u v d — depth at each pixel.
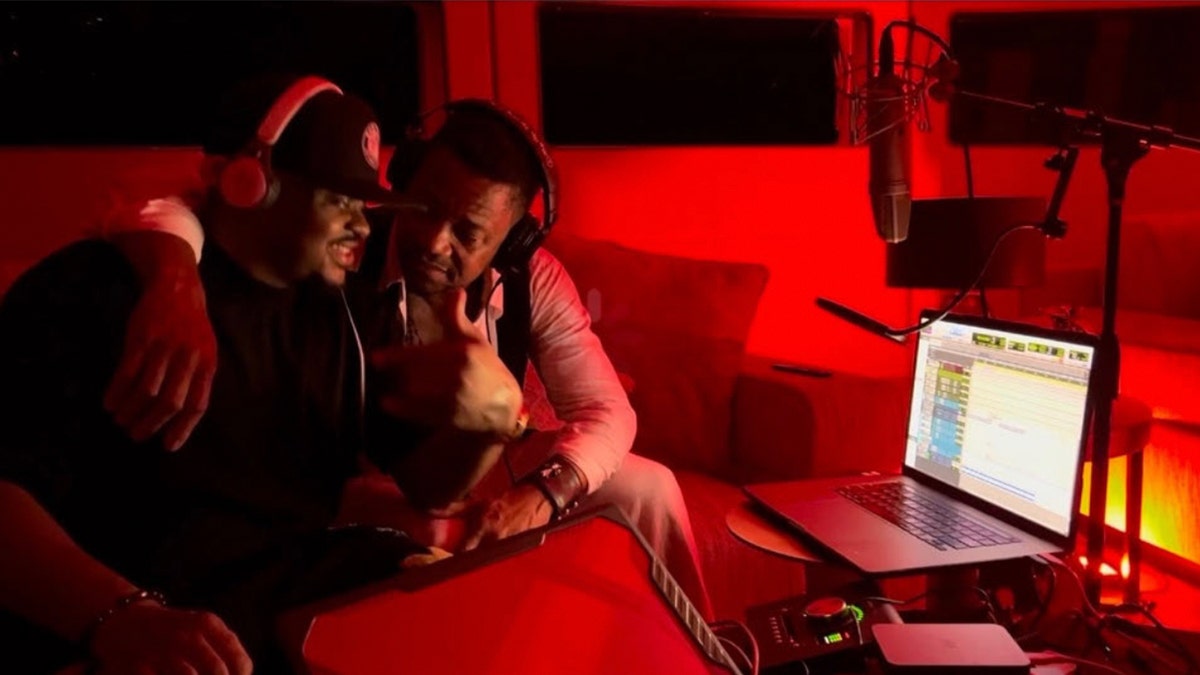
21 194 2.21
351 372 1.16
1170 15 2.96
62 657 0.97
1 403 0.92
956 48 2.95
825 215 2.86
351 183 1.00
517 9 2.53
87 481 0.99
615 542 0.87
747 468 2.29
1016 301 2.92
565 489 1.44
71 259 0.99
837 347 2.92
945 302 2.75
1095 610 1.44
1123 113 3.03
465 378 1.02
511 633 0.75
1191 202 3.12
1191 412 2.19
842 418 2.10
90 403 0.95
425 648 0.72
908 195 1.51
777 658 1.14
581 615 0.78
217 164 1.02
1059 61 2.99
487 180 1.31
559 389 1.69
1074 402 1.34
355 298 1.23
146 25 2.29
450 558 0.79
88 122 2.28
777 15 2.74
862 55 2.88
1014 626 1.39
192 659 0.76
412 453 1.20
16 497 0.89
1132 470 2.12
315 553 1.08
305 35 2.43
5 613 0.97
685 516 1.68
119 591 0.83
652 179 2.72
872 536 1.36
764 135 2.83
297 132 0.99
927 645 1.04
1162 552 2.38
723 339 2.29
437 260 1.33
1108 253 1.35
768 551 1.38
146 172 1.17
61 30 2.23
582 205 2.68
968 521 1.43
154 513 1.03
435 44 2.53
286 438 1.11
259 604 1.01
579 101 2.68
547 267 1.72
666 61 2.72
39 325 0.94
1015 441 1.43
